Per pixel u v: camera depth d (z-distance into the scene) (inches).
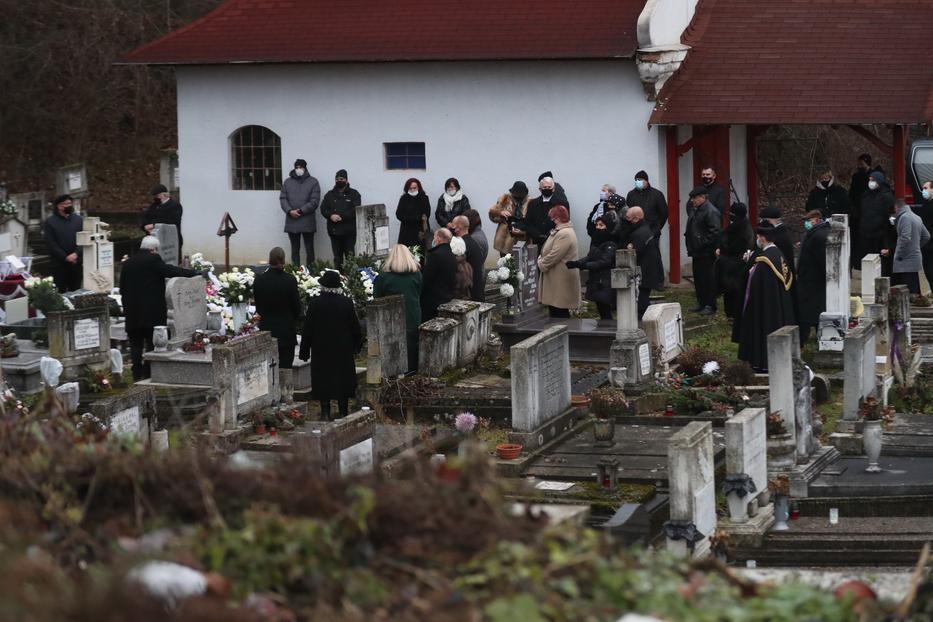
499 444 764.6
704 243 1082.1
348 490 309.4
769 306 896.3
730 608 303.1
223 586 281.7
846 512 668.1
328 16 1365.7
